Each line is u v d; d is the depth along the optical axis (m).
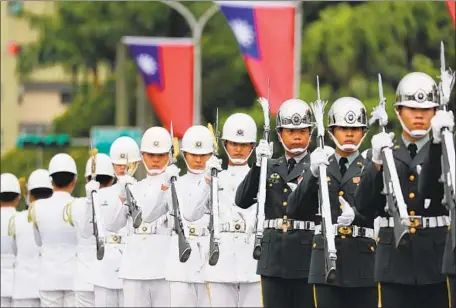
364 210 23.70
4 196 35.56
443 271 22.61
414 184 23.27
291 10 46.53
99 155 32.19
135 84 84.06
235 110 71.62
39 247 34.44
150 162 28.97
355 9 64.81
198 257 29.33
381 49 63.91
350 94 62.00
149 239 29.33
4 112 102.94
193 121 56.88
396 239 22.11
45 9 96.69
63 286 32.66
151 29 80.94
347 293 24.84
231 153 28.64
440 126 21.83
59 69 116.75
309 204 26.00
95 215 28.58
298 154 26.36
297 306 26.39
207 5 78.81
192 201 27.52
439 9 64.06
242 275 28.33
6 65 102.06
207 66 77.00
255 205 27.94
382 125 23.30
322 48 64.69
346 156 25.25
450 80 22.38
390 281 23.44
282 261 26.22
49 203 32.62
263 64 46.59
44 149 76.88
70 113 90.19
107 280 30.98
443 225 23.33
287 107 26.28
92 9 82.19
